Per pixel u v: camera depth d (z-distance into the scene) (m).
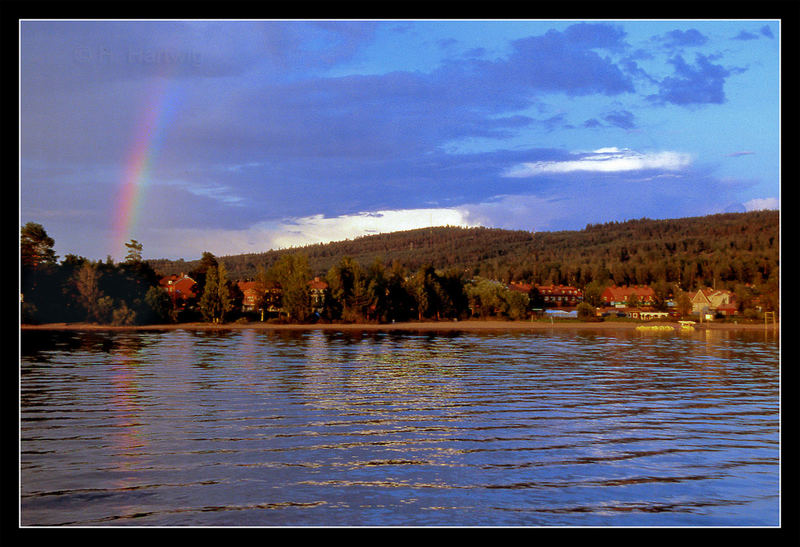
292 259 173.88
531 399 42.81
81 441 29.38
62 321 142.12
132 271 153.75
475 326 170.38
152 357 74.25
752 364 69.88
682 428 33.44
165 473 24.61
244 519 20.25
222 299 161.12
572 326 175.75
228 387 47.72
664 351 89.69
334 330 149.00
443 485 23.50
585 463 26.45
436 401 41.62
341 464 26.00
